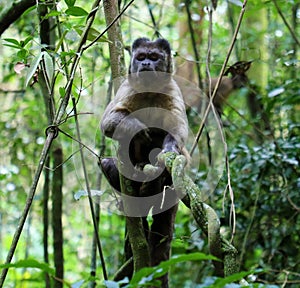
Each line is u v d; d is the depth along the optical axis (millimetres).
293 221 7332
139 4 9945
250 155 7352
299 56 9109
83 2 7887
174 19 9492
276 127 8219
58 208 6656
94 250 6559
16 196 9141
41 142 8352
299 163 7379
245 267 7570
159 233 4691
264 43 9188
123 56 4598
